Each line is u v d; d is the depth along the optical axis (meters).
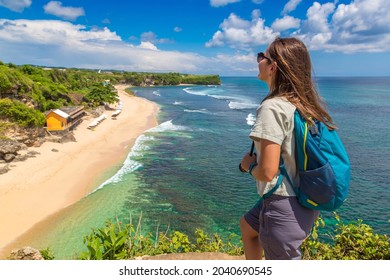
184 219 20.19
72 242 17.47
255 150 2.55
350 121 56.44
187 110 75.94
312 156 2.11
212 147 39.38
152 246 6.12
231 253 5.82
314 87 2.28
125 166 31.14
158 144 40.88
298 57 2.25
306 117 2.12
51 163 30.84
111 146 39.41
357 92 129.50
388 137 43.22
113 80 182.50
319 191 2.12
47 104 46.94
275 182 2.32
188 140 43.31
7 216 19.98
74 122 46.81
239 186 25.89
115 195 23.86
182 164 31.97
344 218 19.53
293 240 2.32
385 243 5.27
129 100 99.56
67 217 20.23
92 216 20.45
